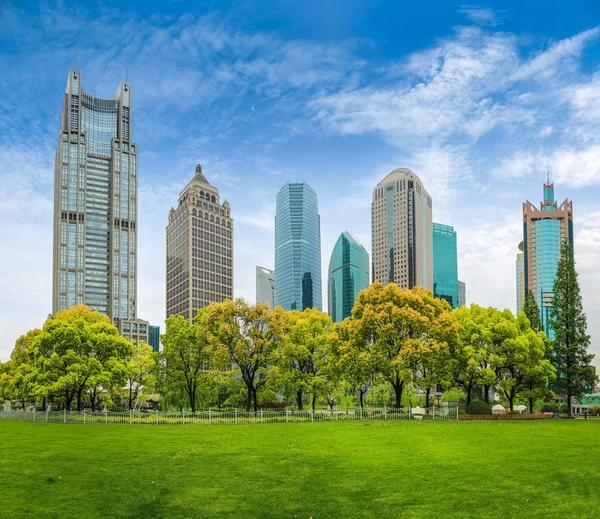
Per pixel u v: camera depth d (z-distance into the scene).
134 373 98.69
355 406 93.94
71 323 73.56
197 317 80.38
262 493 26.58
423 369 70.25
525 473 29.31
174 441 41.03
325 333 78.06
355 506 24.80
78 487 27.09
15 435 45.03
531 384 83.12
